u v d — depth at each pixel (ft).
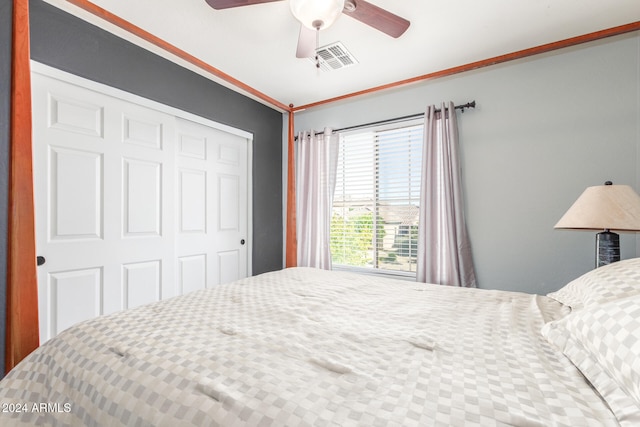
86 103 6.15
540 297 4.67
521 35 6.40
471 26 6.09
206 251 8.73
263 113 10.53
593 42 6.61
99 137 6.35
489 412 1.83
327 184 10.04
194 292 4.83
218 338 2.94
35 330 3.55
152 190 7.34
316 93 9.43
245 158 10.02
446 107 8.21
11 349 3.43
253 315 3.70
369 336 3.11
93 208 6.28
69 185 5.92
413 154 9.10
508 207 7.61
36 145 5.49
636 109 6.36
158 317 3.57
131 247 6.91
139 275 7.07
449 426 1.73
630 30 5.65
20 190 3.48
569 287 4.40
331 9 4.44
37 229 5.51
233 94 9.32
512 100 7.57
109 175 6.53
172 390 2.17
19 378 2.95
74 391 2.52
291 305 4.12
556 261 7.08
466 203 8.11
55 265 5.73
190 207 8.29
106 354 2.72
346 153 10.37
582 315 2.68
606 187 5.26
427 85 8.71
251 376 2.25
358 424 1.77
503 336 3.09
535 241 7.30
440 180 8.21
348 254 10.25
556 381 2.19
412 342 2.96
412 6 5.49
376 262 9.71
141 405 2.15
